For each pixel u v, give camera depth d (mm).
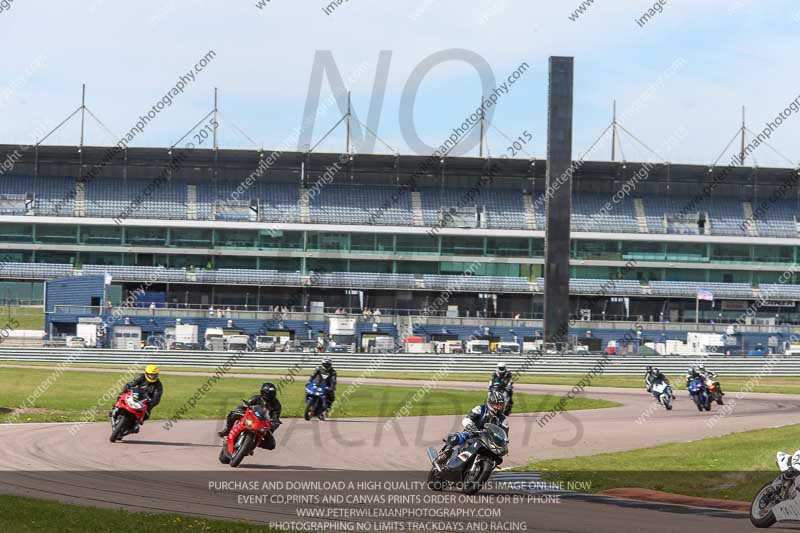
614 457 42781
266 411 36375
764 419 65625
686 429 57938
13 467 33438
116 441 43000
